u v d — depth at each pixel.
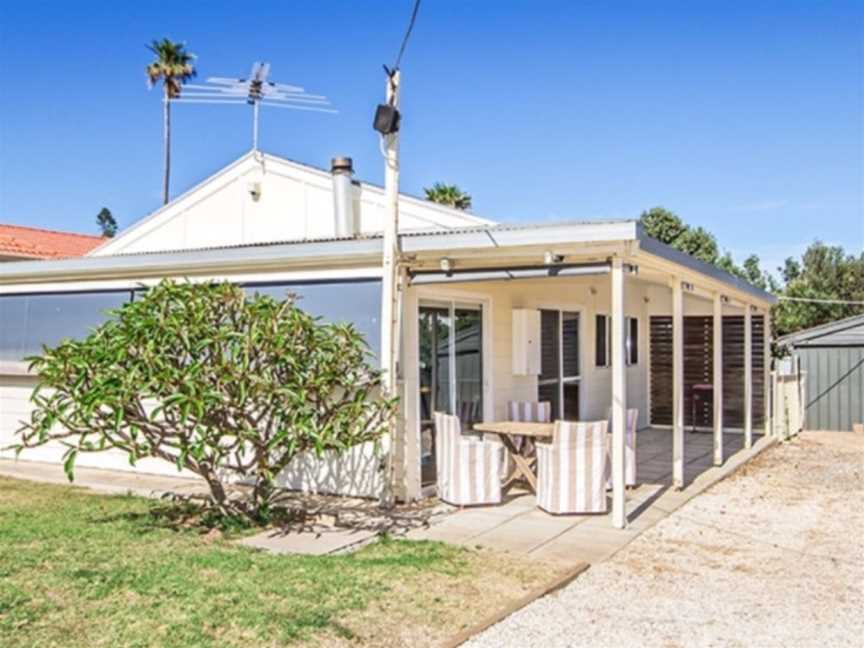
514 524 7.02
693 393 14.96
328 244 8.12
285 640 4.11
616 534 6.69
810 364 15.95
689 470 10.16
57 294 10.46
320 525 6.90
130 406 6.29
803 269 34.44
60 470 10.00
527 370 10.15
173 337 6.16
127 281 9.82
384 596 4.88
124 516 7.15
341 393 7.52
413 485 7.98
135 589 4.88
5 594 4.73
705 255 29.31
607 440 8.09
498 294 9.88
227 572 5.29
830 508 7.95
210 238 11.92
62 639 4.05
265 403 6.38
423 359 8.42
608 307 13.61
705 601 4.99
